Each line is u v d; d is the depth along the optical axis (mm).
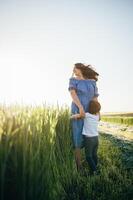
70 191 3064
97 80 4055
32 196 2127
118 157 4562
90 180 3256
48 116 2994
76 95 3770
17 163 2061
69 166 3395
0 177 1981
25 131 2125
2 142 2039
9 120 2098
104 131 7984
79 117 3736
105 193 3020
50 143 2760
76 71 3994
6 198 2047
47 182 2387
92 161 3709
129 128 8453
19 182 2053
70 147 3637
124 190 3111
